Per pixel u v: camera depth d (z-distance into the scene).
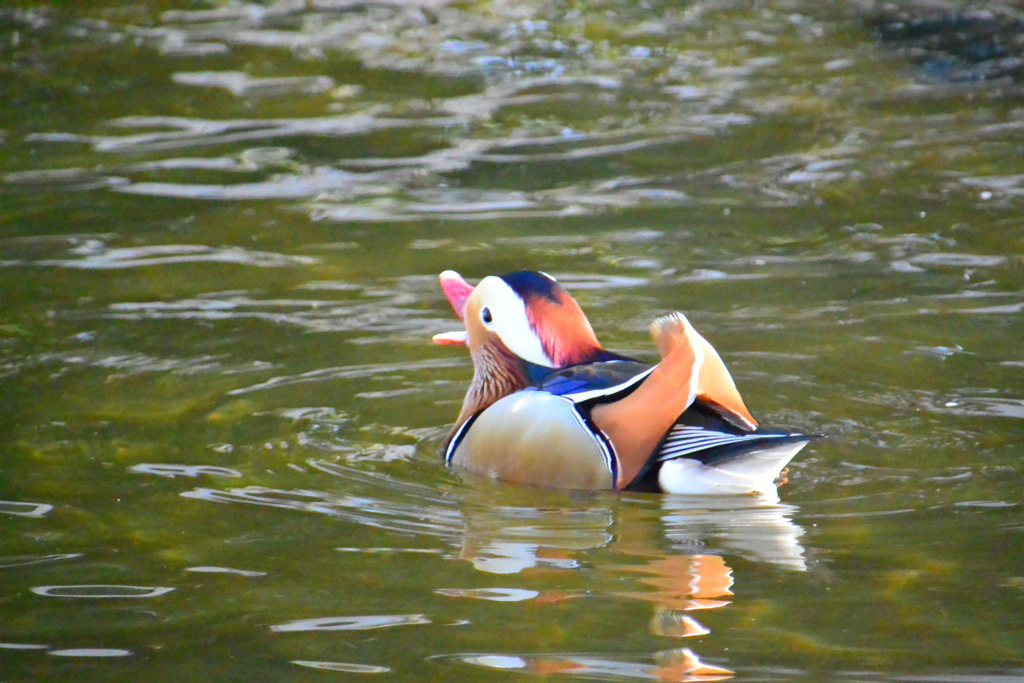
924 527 8.45
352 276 14.06
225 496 9.15
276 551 8.30
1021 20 25.97
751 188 16.91
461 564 8.09
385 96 21.80
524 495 9.20
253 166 18.23
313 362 11.78
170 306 13.16
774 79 22.50
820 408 10.52
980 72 22.58
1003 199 16.09
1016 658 6.88
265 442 10.10
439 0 28.73
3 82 22.73
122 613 7.54
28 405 10.79
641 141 19.16
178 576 7.97
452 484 9.45
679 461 8.99
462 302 10.84
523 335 10.05
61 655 7.10
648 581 7.82
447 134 19.67
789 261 14.24
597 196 16.75
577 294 13.41
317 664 6.97
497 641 7.17
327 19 27.20
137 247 15.02
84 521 8.74
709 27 26.30
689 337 8.95
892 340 11.93
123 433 10.24
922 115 20.17
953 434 9.96
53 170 18.08
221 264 14.47
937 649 6.98
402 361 11.83
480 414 9.95
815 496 8.98
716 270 14.03
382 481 9.46
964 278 13.51
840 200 16.30
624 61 23.88
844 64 23.38
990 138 18.80
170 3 28.73
